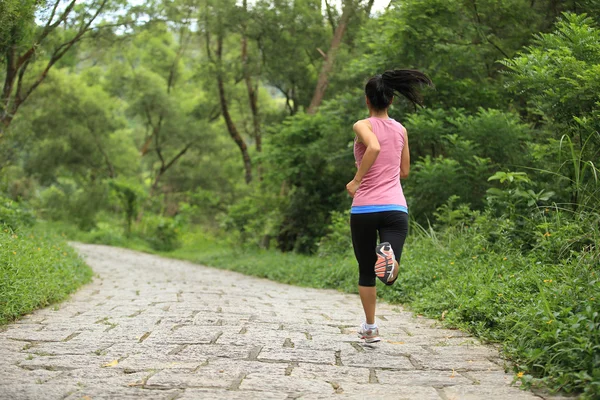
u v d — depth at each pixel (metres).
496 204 7.74
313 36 19.42
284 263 12.62
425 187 9.28
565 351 3.06
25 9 8.25
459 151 9.12
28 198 29.47
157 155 37.28
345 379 3.08
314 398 2.71
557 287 4.41
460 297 5.30
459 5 10.14
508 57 10.46
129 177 36.91
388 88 3.91
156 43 32.47
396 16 10.84
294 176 15.34
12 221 9.53
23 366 3.25
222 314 5.30
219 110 30.95
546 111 6.70
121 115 35.66
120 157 35.69
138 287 8.52
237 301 6.68
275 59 20.12
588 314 3.29
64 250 10.63
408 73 3.90
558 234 5.86
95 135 32.34
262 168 21.31
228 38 24.14
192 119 32.59
